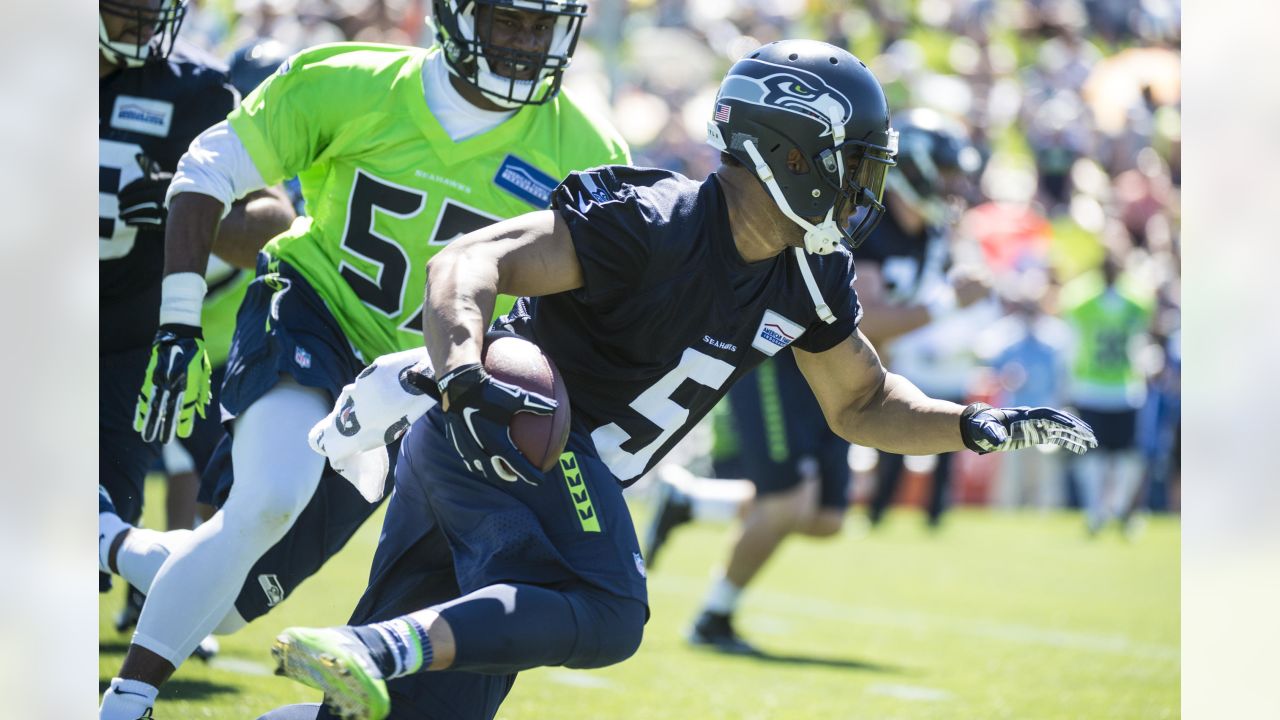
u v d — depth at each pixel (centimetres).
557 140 1180
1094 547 3597
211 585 1084
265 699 1429
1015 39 5559
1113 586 2903
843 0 5281
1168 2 5781
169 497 1711
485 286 848
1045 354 4125
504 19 1096
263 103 1148
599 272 896
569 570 896
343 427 941
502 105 1138
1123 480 3900
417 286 1165
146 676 1084
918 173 2142
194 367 1113
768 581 2802
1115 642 2231
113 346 1411
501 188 1159
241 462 1102
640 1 5041
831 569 2998
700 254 919
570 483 924
